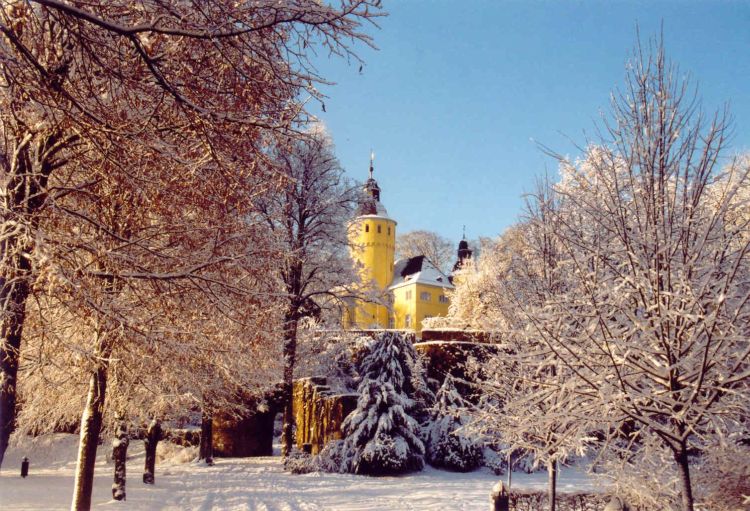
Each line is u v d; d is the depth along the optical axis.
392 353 23.59
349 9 6.34
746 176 6.93
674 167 7.14
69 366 9.54
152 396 14.30
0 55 5.70
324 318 27.89
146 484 18.48
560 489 17.20
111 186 8.33
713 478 8.57
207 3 6.06
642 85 7.39
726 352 6.46
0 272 6.95
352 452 22.06
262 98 7.34
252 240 9.93
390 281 74.69
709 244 6.96
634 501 8.40
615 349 6.68
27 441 24.16
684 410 6.27
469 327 36.47
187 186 8.20
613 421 6.84
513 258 12.23
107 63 6.63
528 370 10.00
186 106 6.68
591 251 7.41
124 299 8.59
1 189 7.61
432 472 21.91
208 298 8.52
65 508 13.60
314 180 25.42
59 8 5.35
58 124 7.03
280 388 24.02
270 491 17.44
